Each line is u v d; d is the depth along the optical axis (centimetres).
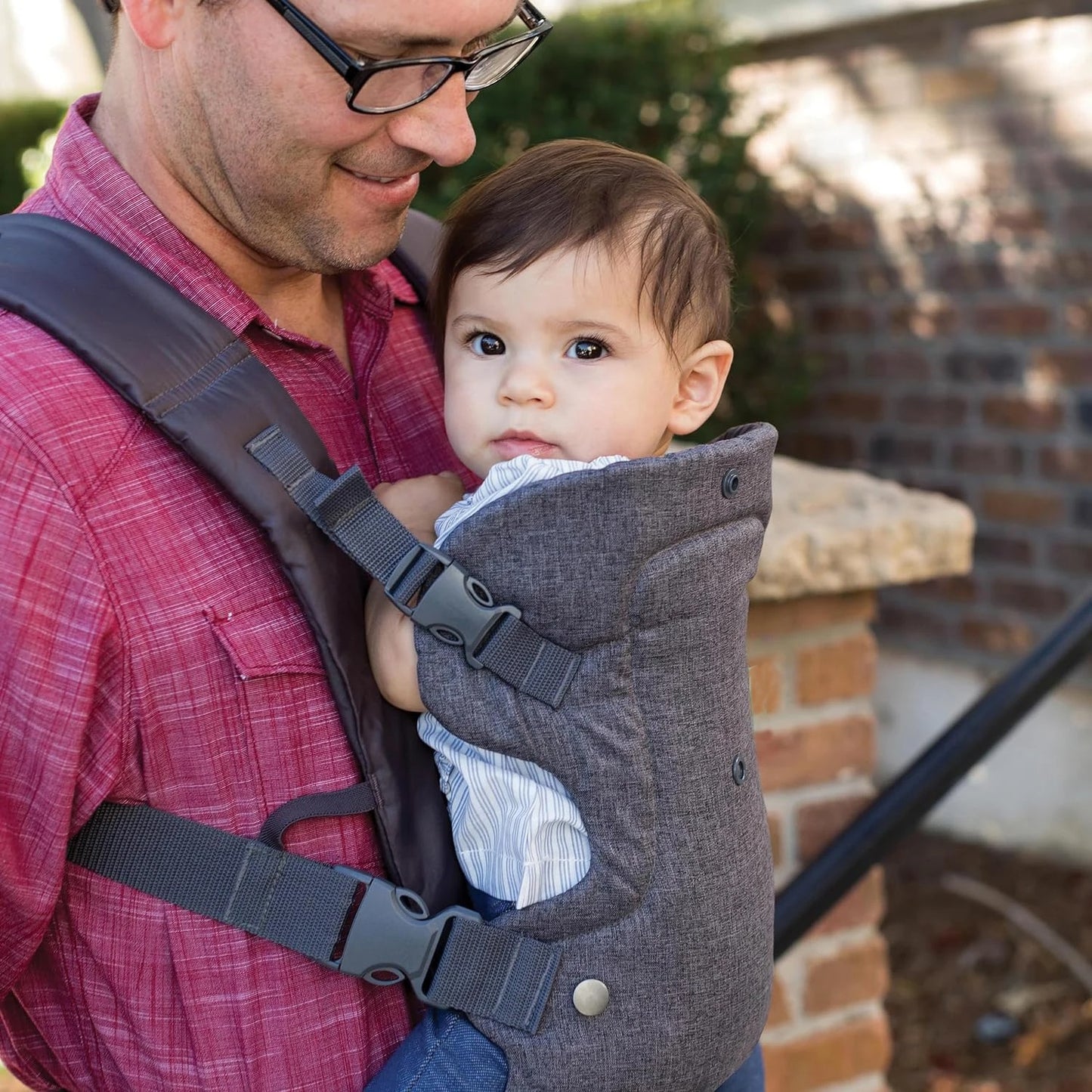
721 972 107
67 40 577
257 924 100
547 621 101
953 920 330
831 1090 213
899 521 193
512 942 103
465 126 107
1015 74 328
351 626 103
